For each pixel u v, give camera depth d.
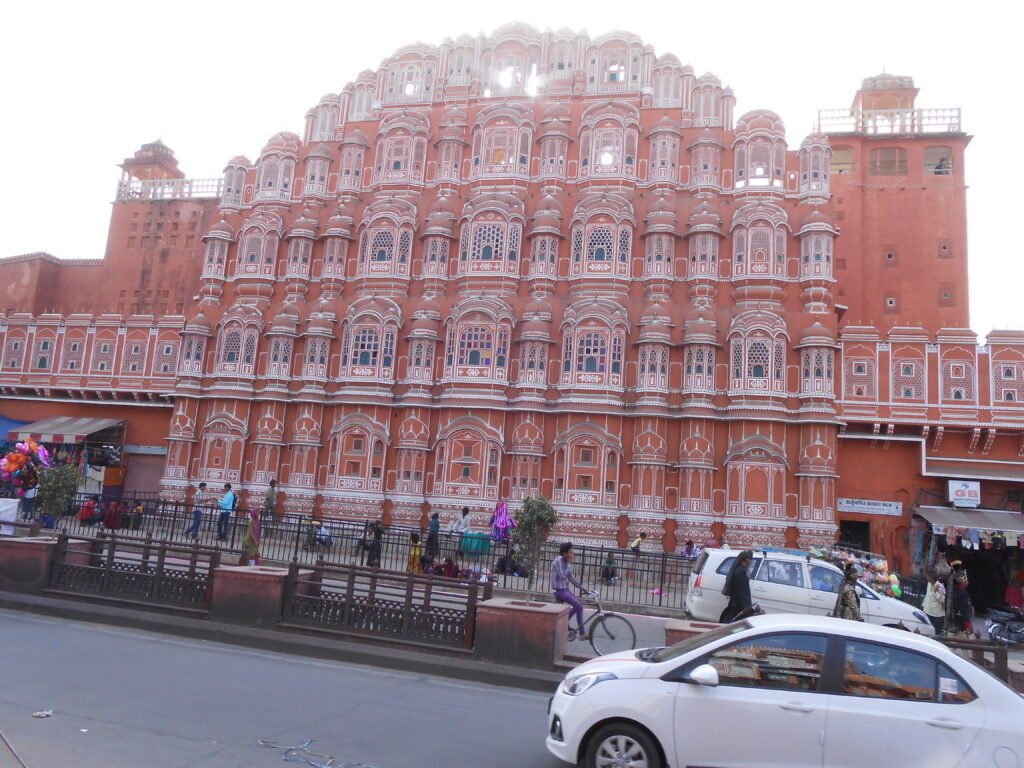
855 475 34.62
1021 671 10.20
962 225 41.81
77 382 43.34
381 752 8.28
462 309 35.97
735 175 37.41
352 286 39.56
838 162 44.25
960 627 19.78
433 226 38.19
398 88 42.25
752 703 7.08
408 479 35.44
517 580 24.83
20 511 27.67
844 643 7.27
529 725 9.78
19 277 52.66
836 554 25.80
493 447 34.62
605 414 34.09
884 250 42.03
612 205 36.62
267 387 38.09
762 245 35.66
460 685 11.74
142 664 11.38
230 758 7.73
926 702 6.87
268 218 41.09
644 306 35.62
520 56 40.72
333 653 12.81
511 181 38.69
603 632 14.86
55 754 7.44
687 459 33.28
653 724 7.21
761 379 33.72
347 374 37.16
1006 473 33.31
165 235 52.66
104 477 41.00
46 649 11.88
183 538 28.44
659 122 37.88
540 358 35.34
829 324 34.34
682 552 31.38
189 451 38.50
